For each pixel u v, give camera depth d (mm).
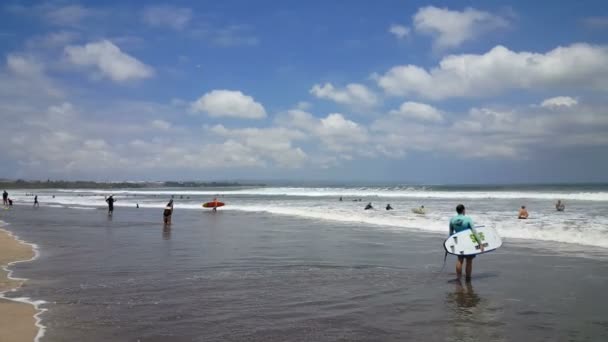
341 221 29250
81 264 13570
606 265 13227
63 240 19594
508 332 7297
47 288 10320
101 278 11492
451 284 10859
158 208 46688
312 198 67500
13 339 6777
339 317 8094
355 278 11539
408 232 22391
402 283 10961
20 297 9445
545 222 24547
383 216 30547
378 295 9734
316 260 14336
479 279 11414
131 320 7809
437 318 8047
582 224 22938
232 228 24984
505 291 10102
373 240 19312
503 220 26281
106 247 17391
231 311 8445
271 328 7434
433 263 13797
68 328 7340
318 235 21328
